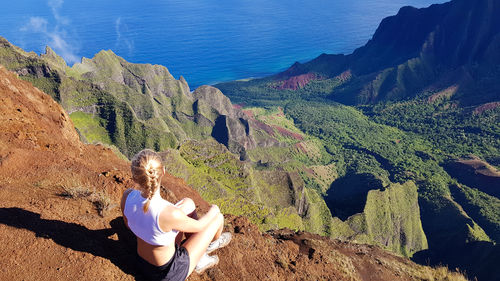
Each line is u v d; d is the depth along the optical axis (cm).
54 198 614
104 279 423
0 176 653
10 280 389
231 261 665
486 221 17688
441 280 1239
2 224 464
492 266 10175
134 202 376
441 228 16275
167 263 387
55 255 438
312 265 875
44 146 1010
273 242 895
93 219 571
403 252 14512
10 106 1055
